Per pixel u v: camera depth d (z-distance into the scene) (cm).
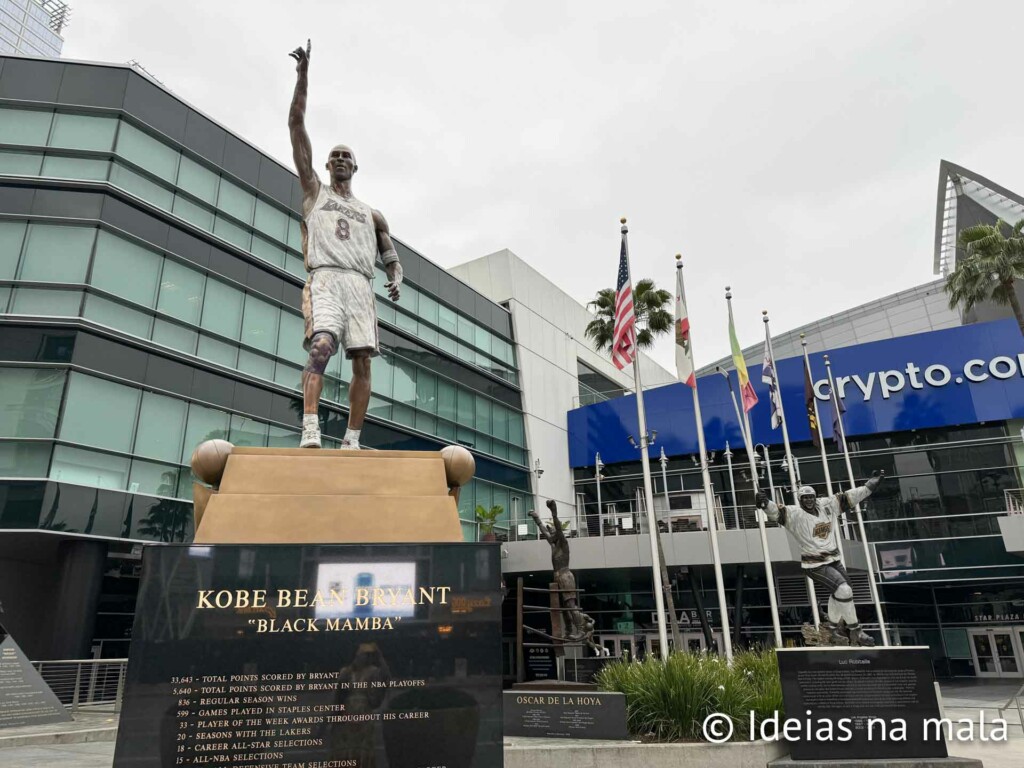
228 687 381
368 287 597
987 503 2812
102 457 1786
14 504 1634
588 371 4194
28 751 1116
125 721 367
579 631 1767
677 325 1786
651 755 982
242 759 375
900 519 2894
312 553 411
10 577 1961
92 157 1978
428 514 461
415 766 391
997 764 1056
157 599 386
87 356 1800
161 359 1973
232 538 427
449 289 3212
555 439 3653
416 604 414
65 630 1675
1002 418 2833
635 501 3453
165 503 1892
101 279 1883
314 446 513
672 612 1991
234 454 473
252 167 2402
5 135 1939
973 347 2941
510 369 3491
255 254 2338
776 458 3192
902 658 987
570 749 990
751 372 3312
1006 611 2864
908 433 3014
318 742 385
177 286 2073
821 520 1366
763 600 2880
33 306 1806
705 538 2509
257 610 395
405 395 2788
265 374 2270
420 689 401
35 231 1869
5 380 1728
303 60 578
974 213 3906
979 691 2312
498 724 404
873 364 3089
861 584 2822
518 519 3234
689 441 3369
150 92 2123
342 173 615
